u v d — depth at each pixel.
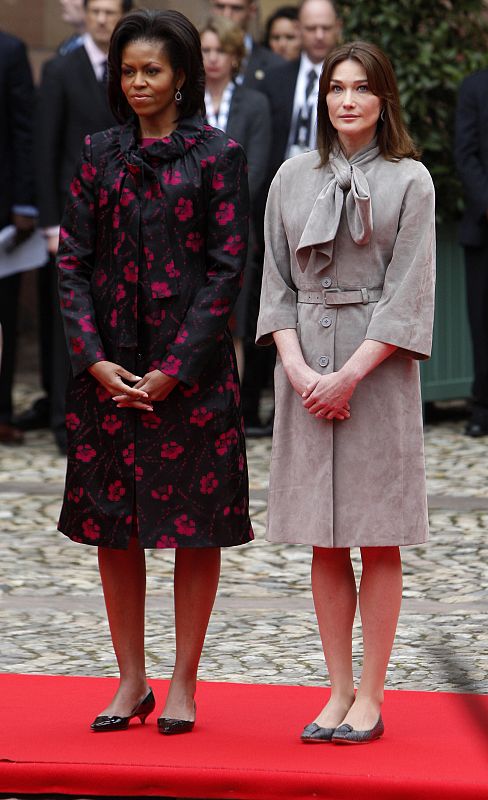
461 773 13.70
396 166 14.84
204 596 15.33
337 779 13.61
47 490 28.78
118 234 15.05
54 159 31.16
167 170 15.05
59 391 32.28
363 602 15.13
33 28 46.06
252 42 35.91
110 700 16.31
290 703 16.20
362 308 14.87
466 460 31.19
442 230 35.22
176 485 15.01
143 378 14.91
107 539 15.05
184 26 15.09
